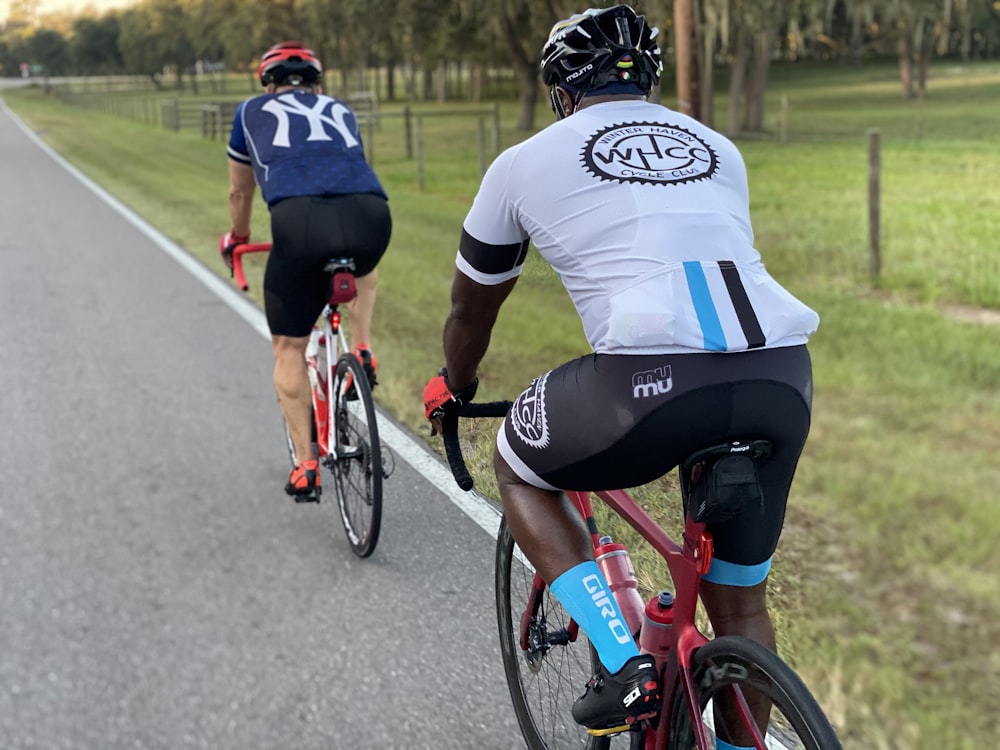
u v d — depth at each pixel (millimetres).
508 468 2135
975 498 4398
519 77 35594
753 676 1805
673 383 1802
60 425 5512
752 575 2066
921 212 12578
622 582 2271
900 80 58781
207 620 3484
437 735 2863
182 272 9961
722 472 1820
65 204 15664
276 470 4863
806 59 83312
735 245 1923
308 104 4031
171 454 5070
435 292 8734
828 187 15586
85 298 8805
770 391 1827
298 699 3033
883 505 4352
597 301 1902
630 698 1947
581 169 1949
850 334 7105
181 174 20625
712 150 2064
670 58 25469
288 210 3771
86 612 3531
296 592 3678
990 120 30953
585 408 1898
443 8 30562
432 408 2373
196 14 73375
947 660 3162
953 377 6152
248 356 6910
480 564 3865
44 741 2832
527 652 2650
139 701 3023
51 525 4242
